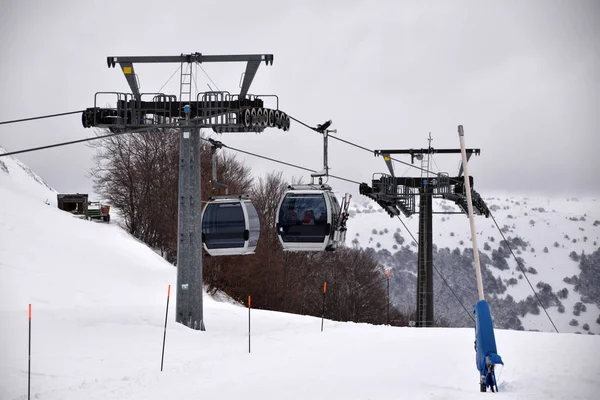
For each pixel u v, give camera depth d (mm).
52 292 46812
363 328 35125
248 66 34812
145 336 29922
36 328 29922
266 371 20609
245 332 33562
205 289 83375
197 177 35156
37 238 59500
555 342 24750
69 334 29156
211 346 28078
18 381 20203
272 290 93688
